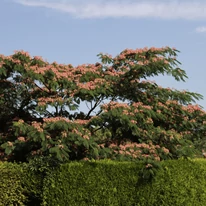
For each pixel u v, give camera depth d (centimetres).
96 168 1119
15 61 1198
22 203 1115
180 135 1284
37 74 1191
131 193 1126
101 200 1112
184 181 1195
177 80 1309
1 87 1330
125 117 1159
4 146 1145
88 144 1097
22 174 1117
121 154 1192
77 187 1106
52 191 1103
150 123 1243
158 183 1147
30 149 1199
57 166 1111
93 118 1191
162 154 1216
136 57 1318
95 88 1247
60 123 1098
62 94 1281
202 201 1243
